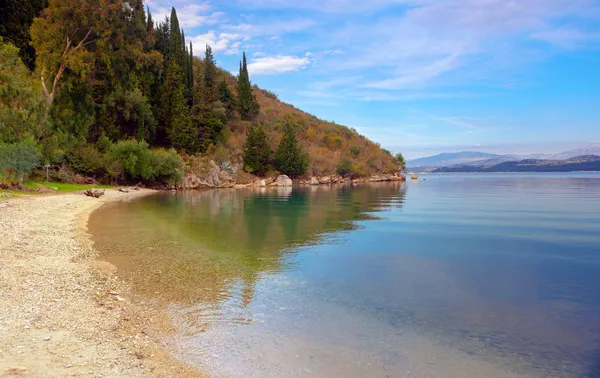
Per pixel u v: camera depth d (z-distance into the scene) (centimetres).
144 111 7012
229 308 1009
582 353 805
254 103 11625
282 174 10000
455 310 1054
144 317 909
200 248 1809
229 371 673
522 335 895
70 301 962
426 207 4147
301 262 1591
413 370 712
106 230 2238
